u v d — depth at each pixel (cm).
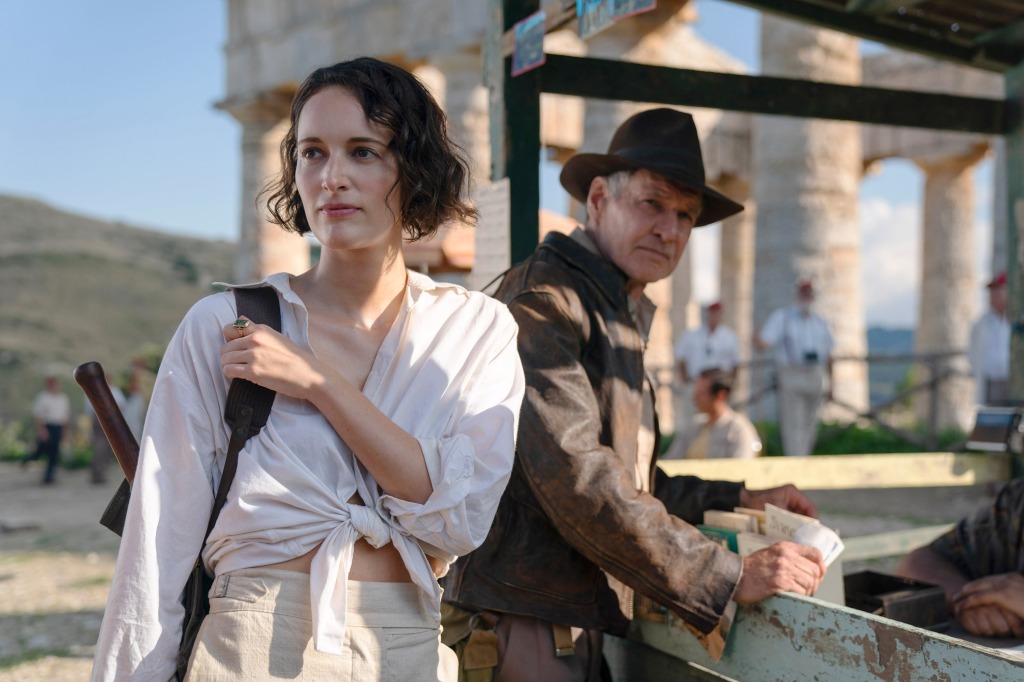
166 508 151
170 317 8550
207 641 149
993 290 916
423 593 160
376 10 1534
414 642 157
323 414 156
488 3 328
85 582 709
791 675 202
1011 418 378
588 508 212
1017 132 396
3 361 6519
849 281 1279
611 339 241
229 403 154
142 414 1546
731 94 348
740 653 217
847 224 1280
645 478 264
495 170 323
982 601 251
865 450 1097
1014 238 402
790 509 266
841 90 366
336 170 159
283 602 150
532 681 229
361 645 151
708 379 607
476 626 232
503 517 231
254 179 1778
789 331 1076
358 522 153
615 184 255
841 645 190
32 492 1411
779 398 1089
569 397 221
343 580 151
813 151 1261
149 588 146
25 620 599
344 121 159
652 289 1412
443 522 157
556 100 1661
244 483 150
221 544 153
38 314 7738
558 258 248
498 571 230
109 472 1702
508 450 168
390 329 169
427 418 164
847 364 1284
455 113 1406
